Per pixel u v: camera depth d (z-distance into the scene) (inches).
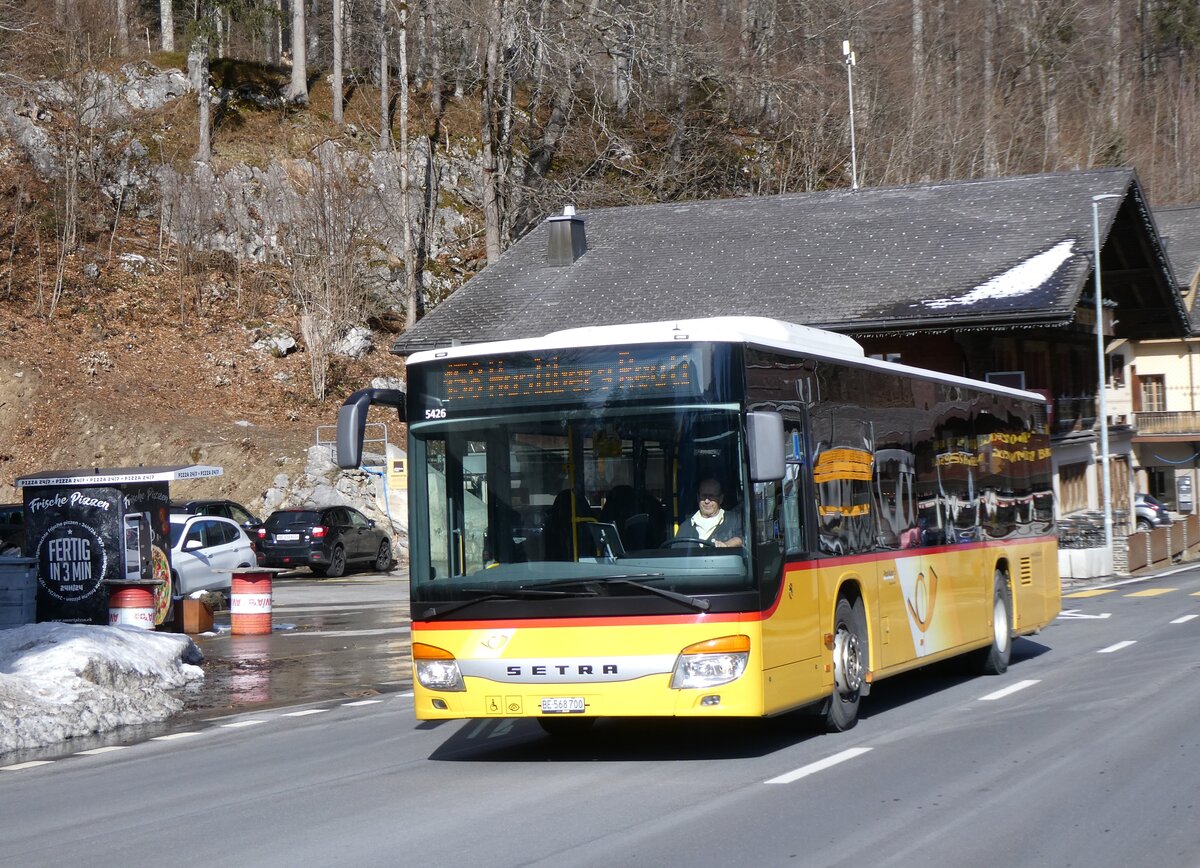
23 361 1876.2
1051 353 1915.6
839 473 518.6
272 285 2285.9
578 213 2049.7
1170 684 616.4
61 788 465.4
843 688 512.7
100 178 2327.8
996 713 552.7
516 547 451.8
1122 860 315.9
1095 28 3518.7
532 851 334.6
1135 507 2353.6
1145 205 1818.4
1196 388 2780.5
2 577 839.1
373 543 1658.5
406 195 2310.5
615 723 562.6
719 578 433.4
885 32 2906.0
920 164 2861.7
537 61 2212.1
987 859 317.1
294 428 1945.1
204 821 391.2
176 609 995.3
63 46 2369.6
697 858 322.7
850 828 351.9
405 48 2485.2
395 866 323.9
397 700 660.7
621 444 448.5
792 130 2719.0
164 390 1957.4
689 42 2384.4
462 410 463.8
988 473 705.6
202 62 2399.1
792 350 486.6
